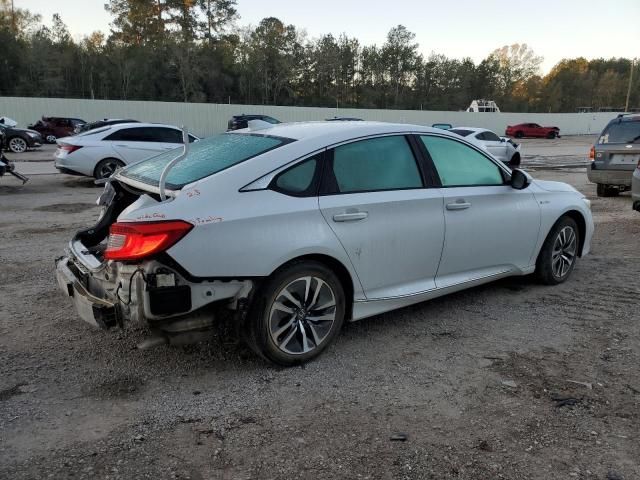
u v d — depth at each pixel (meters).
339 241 3.60
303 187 3.52
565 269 5.45
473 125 53.97
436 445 2.78
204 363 3.67
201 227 3.10
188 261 3.07
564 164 20.00
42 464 2.60
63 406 3.12
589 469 2.60
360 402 3.20
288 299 3.50
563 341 4.07
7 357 3.72
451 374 3.55
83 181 13.31
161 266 3.05
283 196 3.42
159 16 77.12
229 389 3.34
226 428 2.92
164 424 2.96
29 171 15.57
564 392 3.31
